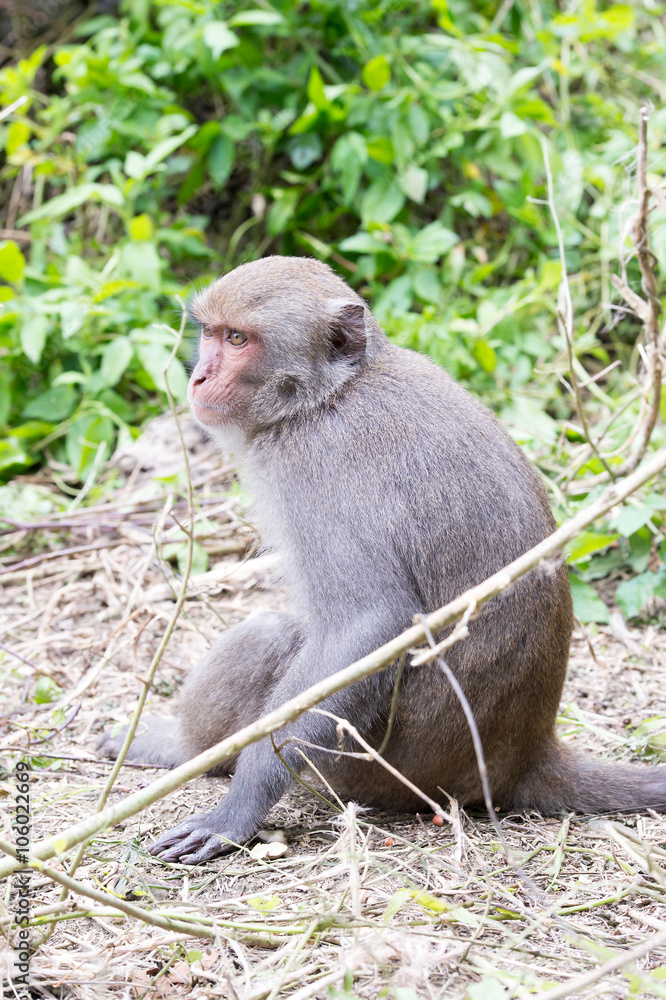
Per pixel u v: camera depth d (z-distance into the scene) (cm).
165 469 981
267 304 570
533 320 1073
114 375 991
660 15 1292
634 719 657
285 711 408
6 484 1043
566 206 1080
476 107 1106
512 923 452
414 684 537
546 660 548
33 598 866
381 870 493
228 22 1088
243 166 1214
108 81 1097
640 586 786
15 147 1118
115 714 693
